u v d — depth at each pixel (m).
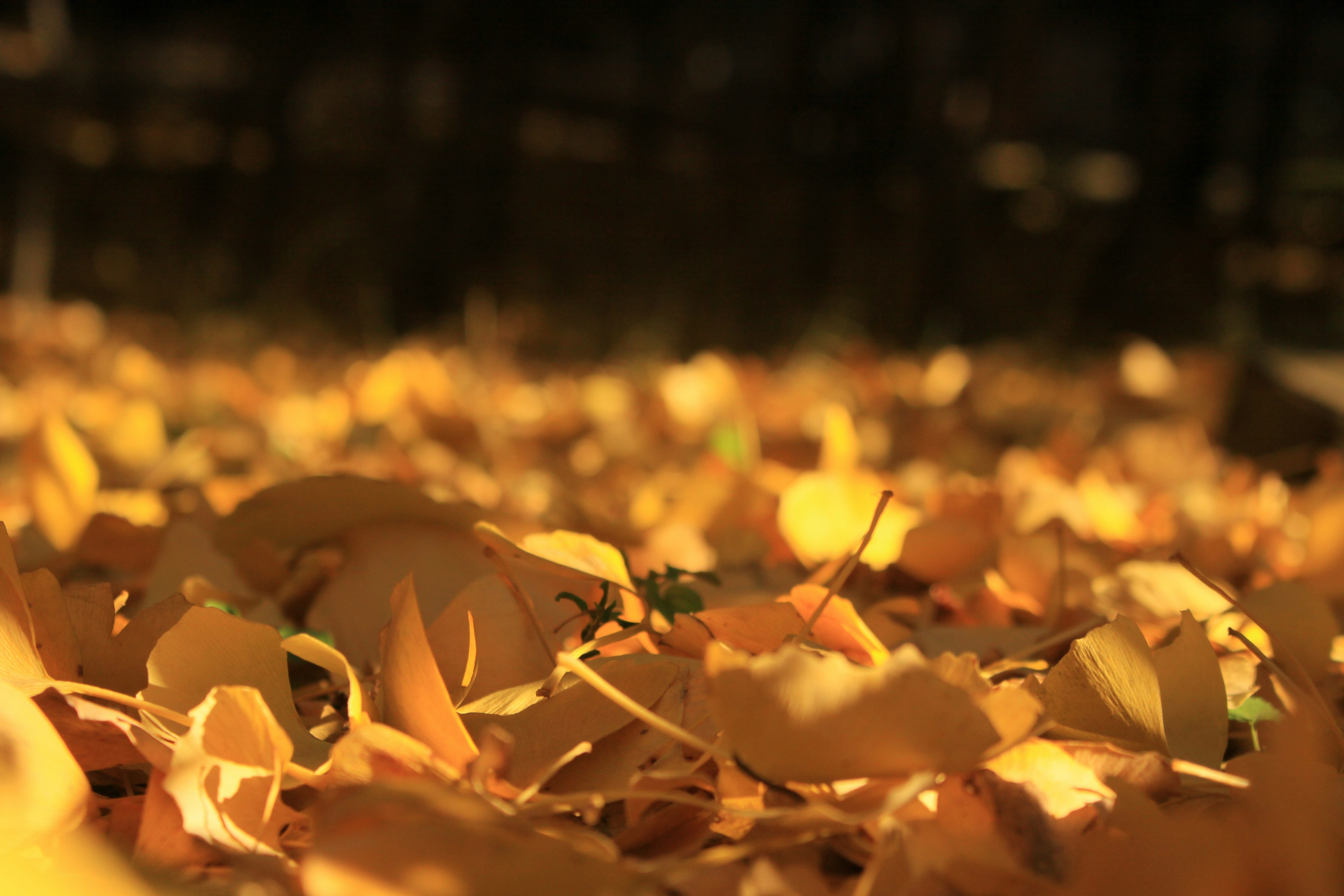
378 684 0.73
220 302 4.98
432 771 0.67
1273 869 0.63
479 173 5.48
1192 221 5.82
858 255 5.38
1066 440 1.79
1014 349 4.41
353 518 0.88
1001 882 0.65
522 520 0.88
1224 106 5.89
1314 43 8.65
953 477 1.73
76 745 0.69
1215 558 1.08
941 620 0.94
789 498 1.08
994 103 5.93
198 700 0.71
